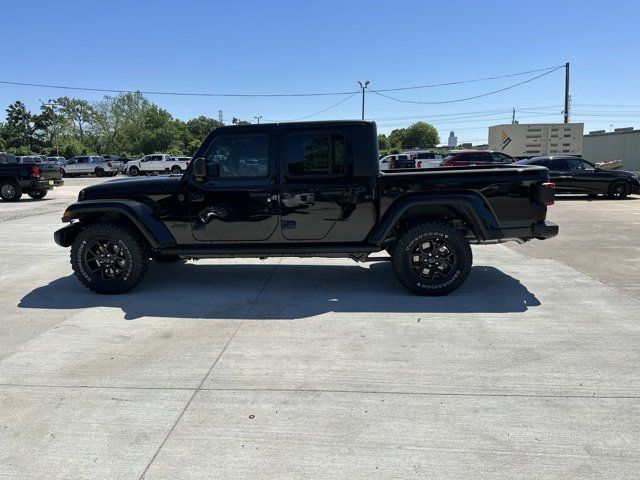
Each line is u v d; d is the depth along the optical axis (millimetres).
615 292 5434
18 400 3203
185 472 2469
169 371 3592
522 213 5262
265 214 5352
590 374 3461
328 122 5215
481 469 2463
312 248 5355
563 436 2732
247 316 4770
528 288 5629
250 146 5289
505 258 7336
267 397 3201
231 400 3168
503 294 5395
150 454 2621
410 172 5660
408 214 5480
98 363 3738
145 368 3646
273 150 5270
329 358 3779
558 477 2398
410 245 5215
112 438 2771
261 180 5305
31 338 4246
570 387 3279
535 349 3895
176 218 5477
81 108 93125
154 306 5109
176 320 4680
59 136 83625
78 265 5480
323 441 2715
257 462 2539
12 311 4988
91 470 2494
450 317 4664
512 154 33781
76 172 43281
